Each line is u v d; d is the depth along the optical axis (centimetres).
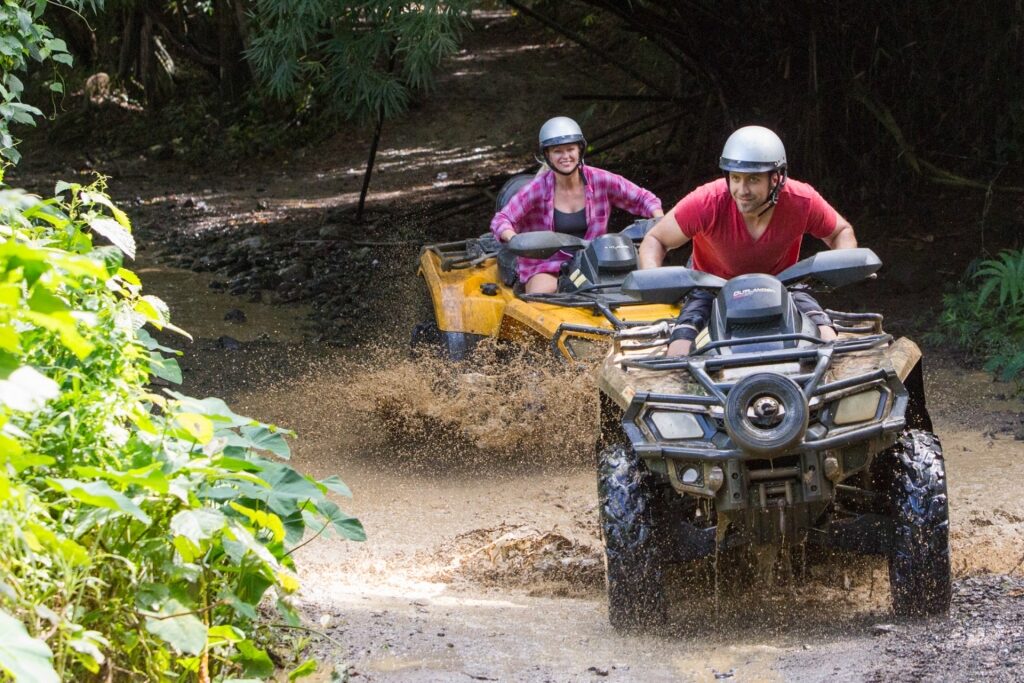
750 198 691
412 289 1795
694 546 654
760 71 2114
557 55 3478
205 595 484
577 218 1129
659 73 2912
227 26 3431
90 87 3556
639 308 991
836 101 2028
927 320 1537
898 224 1897
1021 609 642
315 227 2292
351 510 967
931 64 1945
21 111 830
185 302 1766
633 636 654
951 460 1045
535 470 1052
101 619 445
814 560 761
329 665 583
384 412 1102
